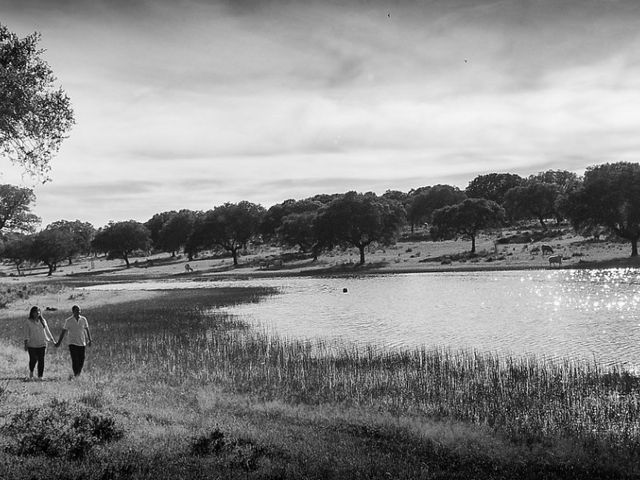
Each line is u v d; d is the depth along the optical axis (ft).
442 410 49.52
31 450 31.78
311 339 94.22
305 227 425.69
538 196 448.65
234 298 171.73
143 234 495.82
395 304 144.15
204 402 50.01
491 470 33.27
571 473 33.32
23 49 75.92
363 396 55.36
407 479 30.35
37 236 465.88
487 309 127.44
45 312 139.74
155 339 94.53
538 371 63.98
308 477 29.55
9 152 78.48
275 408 48.85
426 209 608.60
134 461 30.55
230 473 29.19
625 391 54.70
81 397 47.91
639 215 248.93
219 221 415.44
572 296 143.74
